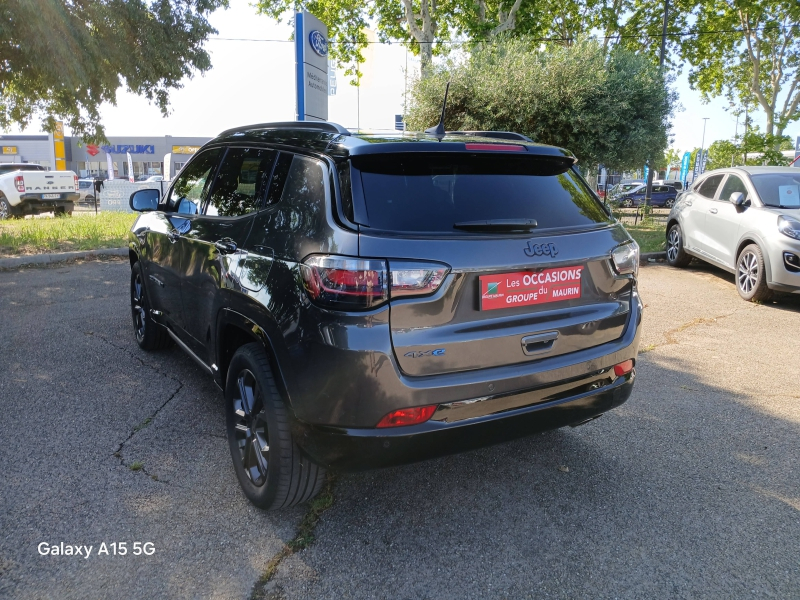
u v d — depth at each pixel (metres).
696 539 2.87
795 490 3.32
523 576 2.59
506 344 2.69
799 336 6.43
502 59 15.53
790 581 2.58
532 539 2.85
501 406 2.70
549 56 15.26
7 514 2.94
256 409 2.97
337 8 25.22
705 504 3.17
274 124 3.57
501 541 2.83
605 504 3.15
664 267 10.77
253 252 2.98
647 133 15.09
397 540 2.82
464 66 15.85
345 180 2.64
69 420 3.99
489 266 2.61
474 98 15.56
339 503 3.12
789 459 3.68
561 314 2.88
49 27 13.00
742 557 2.74
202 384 4.65
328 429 2.53
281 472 2.76
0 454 3.51
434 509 3.08
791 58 30.19
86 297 7.55
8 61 14.55
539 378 2.78
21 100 17.06
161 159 61.53
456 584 2.54
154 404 4.27
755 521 3.02
